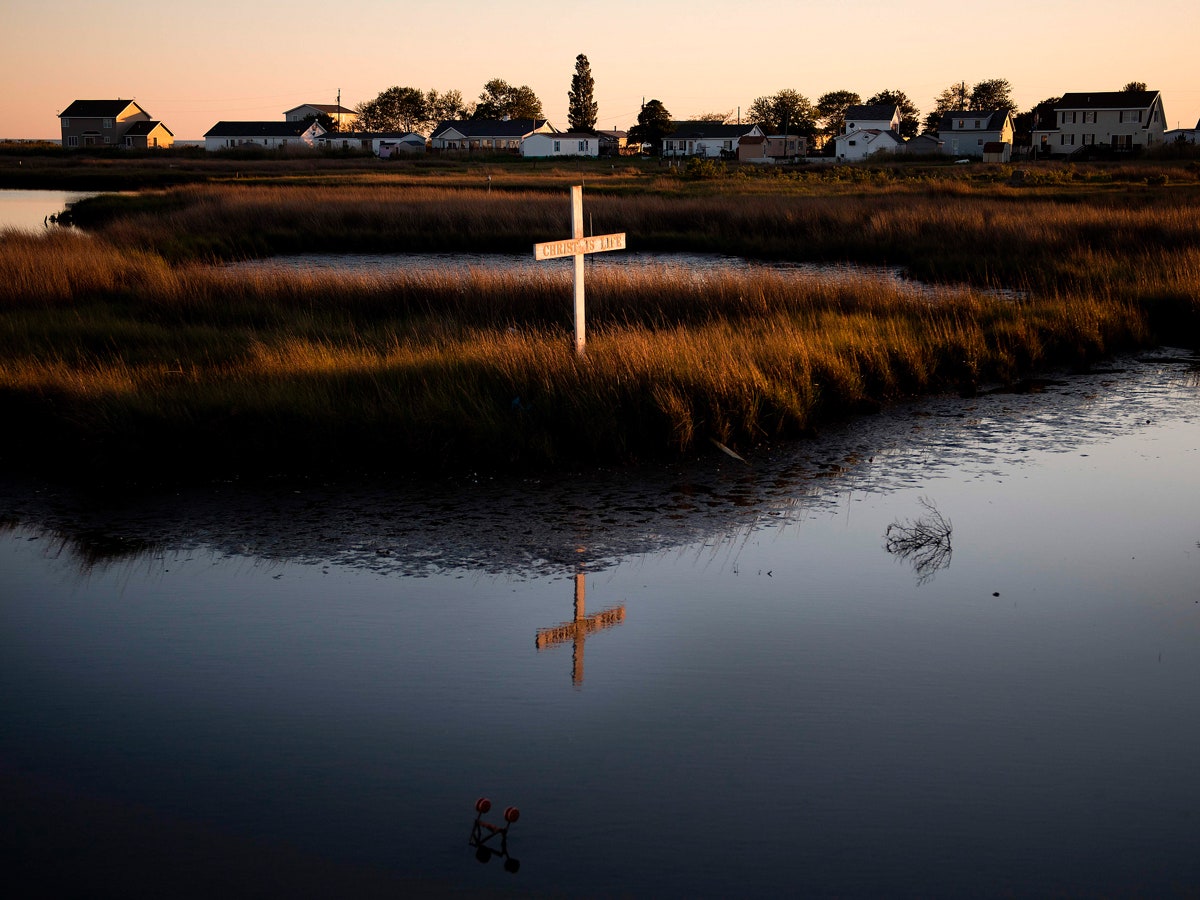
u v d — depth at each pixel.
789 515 9.23
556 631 6.87
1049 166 79.12
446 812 4.89
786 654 6.54
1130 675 6.29
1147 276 21.30
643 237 34.47
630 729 5.62
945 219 32.12
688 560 8.15
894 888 4.36
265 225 37.34
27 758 5.37
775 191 52.53
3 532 8.85
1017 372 15.57
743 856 4.56
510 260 31.66
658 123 143.62
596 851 4.59
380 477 10.25
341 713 5.82
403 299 19.00
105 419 10.63
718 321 16.22
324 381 11.77
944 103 184.25
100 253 23.84
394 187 55.47
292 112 165.00
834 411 12.94
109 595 7.51
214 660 6.47
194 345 15.02
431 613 7.16
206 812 4.91
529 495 9.70
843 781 5.14
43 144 151.75
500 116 192.38
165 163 99.62
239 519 9.09
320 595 7.48
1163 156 95.94
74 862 4.55
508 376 11.70
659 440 11.13
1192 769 5.27
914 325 16.39
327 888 4.37
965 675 6.27
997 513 9.33
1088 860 4.55
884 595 7.50
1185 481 10.28
